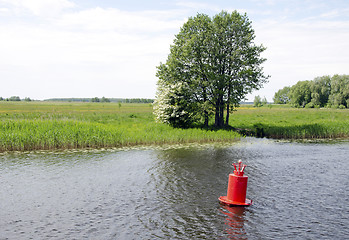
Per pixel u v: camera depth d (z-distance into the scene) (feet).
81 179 45.83
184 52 110.73
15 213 31.94
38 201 35.76
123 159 61.62
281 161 62.28
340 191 41.22
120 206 34.27
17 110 222.28
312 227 29.12
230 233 27.48
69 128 80.28
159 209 33.42
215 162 59.98
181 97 107.76
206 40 109.40
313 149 79.30
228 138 95.20
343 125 117.39
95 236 26.55
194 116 112.47
